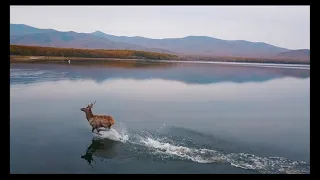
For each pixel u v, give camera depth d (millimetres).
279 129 18609
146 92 31625
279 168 11977
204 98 29484
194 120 20031
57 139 15023
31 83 33281
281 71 77000
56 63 65375
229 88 38312
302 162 12750
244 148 14406
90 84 35250
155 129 17156
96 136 15484
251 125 19422
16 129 16703
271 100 29875
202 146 14367
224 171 11508
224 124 19344
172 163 12234
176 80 44344
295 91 37250
